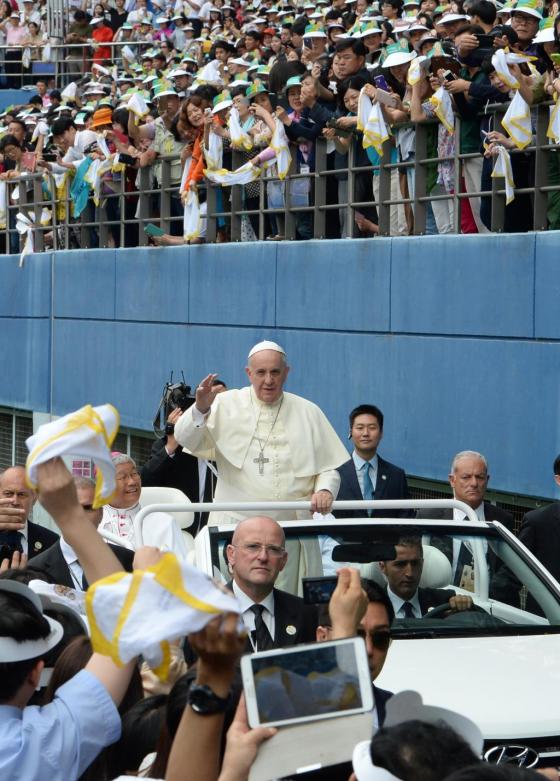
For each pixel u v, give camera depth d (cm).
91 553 1180
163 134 6288
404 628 2719
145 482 4153
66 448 1122
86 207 7050
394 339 4734
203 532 2830
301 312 5216
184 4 9844
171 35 9762
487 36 4244
